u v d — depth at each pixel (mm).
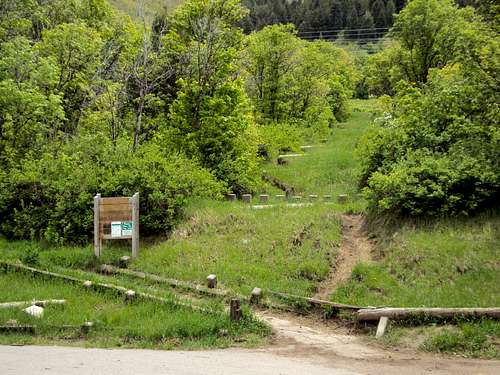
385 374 7352
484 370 7512
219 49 21438
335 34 112625
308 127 39156
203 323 9555
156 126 23312
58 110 19016
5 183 16531
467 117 15953
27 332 9688
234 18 22047
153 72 22234
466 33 14594
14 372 7152
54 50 21672
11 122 18531
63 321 9953
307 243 13758
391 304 10328
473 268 10953
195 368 7434
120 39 23438
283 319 10375
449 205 12969
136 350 8688
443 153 14930
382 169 16438
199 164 20516
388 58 36281
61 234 15531
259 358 8156
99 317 10102
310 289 11555
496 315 9086
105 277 12609
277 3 120438
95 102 21219
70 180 16109
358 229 15422
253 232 14727
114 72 22094
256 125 30625
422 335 9047
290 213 16391
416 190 13234
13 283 12266
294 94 40406
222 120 21078
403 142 17797
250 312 9992
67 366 7500
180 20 21859
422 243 12258
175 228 15266
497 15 14633
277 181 25406
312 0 122125
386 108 27656
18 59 18922
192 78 21547
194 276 12336
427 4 32688
